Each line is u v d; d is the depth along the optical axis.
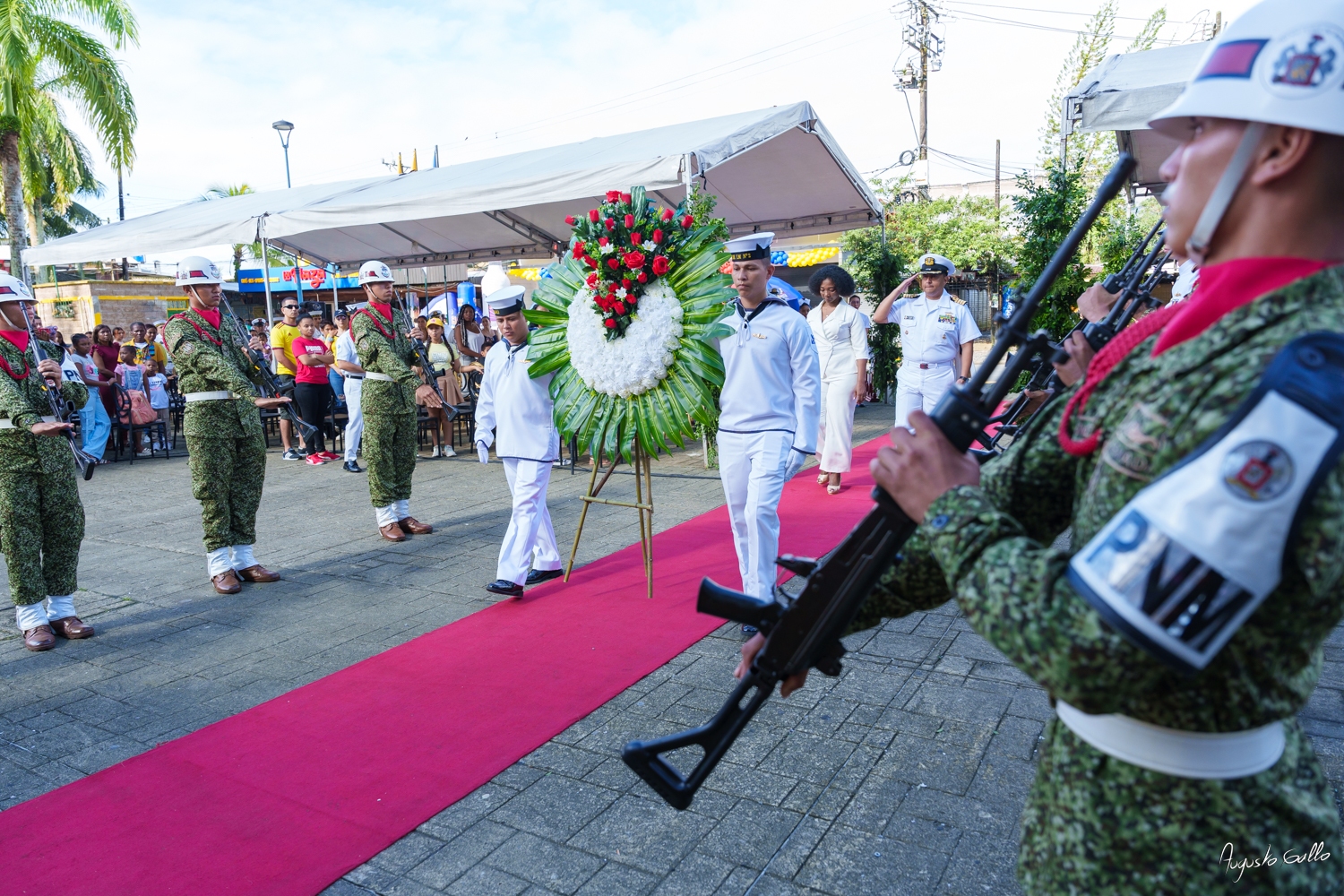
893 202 23.78
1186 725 0.98
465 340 12.23
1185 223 1.02
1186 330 0.99
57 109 19.72
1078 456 1.12
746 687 1.35
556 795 3.02
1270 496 0.82
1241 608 0.83
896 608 1.42
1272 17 0.93
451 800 3.01
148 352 12.89
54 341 10.29
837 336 7.59
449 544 6.52
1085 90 6.37
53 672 4.26
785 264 16.86
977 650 4.06
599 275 4.67
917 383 7.42
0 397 4.36
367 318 6.51
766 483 4.34
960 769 3.03
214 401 5.35
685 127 10.80
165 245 12.27
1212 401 0.89
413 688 3.93
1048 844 1.13
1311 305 0.91
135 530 7.35
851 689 3.69
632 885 2.52
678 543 6.24
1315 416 0.83
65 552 4.71
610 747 3.33
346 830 2.85
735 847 2.67
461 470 9.91
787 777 3.04
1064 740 1.14
